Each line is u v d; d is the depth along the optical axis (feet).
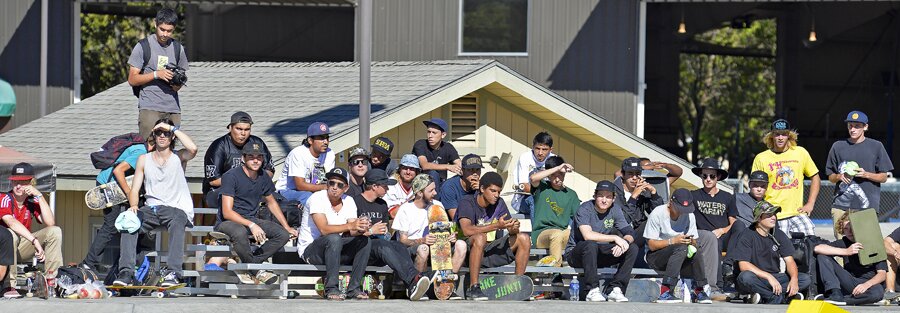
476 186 183.73
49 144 255.09
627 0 311.47
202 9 404.16
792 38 454.81
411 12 319.47
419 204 173.68
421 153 201.26
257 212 172.55
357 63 284.00
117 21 519.60
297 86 269.64
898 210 282.56
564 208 187.52
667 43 443.73
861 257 180.34
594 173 252.62
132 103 281.33
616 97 312.29
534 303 164.86
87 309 151.53
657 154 249.55
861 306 181.78
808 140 460.96
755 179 190.19
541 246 187.32
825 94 458.50
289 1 319.88
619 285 176.45
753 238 180.45
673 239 176.65
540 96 240.73
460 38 317.83
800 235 186.80
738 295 183.93
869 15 419.33
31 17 327.26
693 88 609.83
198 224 212.02
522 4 315.58
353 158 178.60
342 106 245.65
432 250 167.84
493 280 171.22
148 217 169.17
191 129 246.68
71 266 167.43
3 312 150.41
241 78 282.77
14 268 172.04
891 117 439.63
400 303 159.74
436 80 244.22
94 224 245.24
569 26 313.94
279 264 168.04
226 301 156.04
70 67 329.93
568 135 250.57
